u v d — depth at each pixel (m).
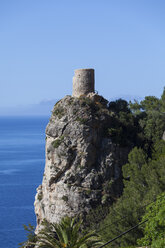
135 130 100.81
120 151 95.44
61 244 46.66
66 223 49.44
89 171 92.62
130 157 83.19
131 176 79.75
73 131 94.12
